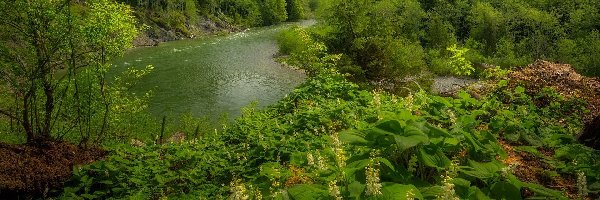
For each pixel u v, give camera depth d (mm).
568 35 58000
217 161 8672
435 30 57438
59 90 13023
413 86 22266
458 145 5422
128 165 9039
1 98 13727
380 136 4844
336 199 4039
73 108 13523
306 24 109125
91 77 12836
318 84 13656
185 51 57219
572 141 7922
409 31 60719
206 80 37688
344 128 9641
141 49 59656
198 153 9023
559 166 6211
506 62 52156
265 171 6828
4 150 9633
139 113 19656
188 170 8539
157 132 18250
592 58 45906
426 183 4684
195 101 30141
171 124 21391
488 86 13055
